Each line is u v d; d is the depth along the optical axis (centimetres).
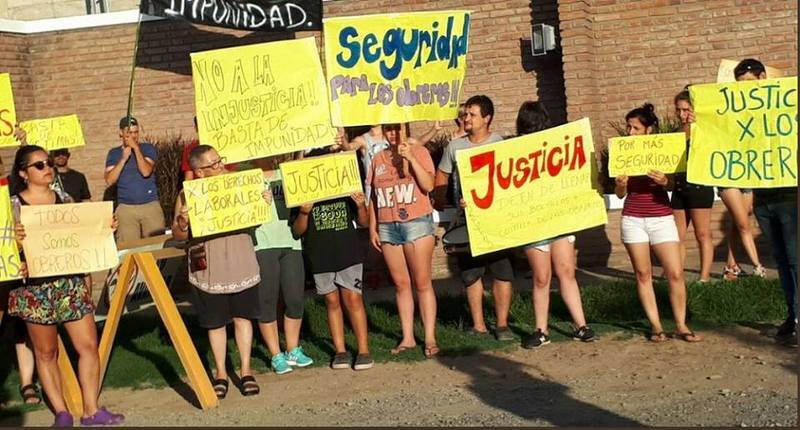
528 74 1505
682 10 1473
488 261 1030
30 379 945
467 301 1192
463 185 976
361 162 1066
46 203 827
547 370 930
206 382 892
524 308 1124
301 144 955
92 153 1622
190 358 895
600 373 909
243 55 939
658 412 789
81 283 831
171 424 841
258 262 975
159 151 1505
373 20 959
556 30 1483
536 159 986
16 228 795
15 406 933
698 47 1473
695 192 1188
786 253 938
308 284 1352
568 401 834
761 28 1457
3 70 1579
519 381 902
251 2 1431
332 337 1013
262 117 945
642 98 1489
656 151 948
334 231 978
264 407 880
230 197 884
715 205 1412
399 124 981
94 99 1616
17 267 789
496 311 1040
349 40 957
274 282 981
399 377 944
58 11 2128
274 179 976
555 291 1202
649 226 984
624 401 824
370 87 966
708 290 1107
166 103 1594
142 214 1333
